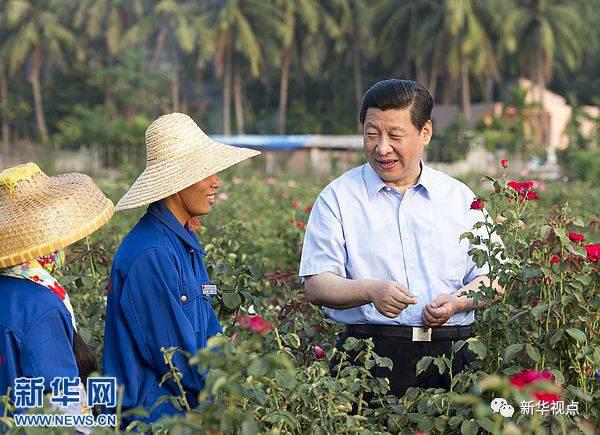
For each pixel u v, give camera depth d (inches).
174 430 86.4
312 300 123.9
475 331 130.4
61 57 2100.1
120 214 317.4
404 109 118.3
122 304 113.0
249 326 91.0
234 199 395.5
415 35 1902.1
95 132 1658.5
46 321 105.0
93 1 2148.1
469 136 1374.3
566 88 2278.5
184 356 111.7
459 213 126.1
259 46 1959.9
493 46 1979.6
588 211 305.1
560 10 1847.9
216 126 2246.6
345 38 2105.1
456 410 115.6
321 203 126.3
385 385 117.2
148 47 2324.1
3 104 2121.1
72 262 155.9
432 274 123.3
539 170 1163.9
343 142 1473.9
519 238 138.3
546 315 124.1
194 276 118.8
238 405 101.3
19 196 111.1
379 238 123.4
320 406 108.3
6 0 2100.1
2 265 106.7
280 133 2005.4
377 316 122.7
